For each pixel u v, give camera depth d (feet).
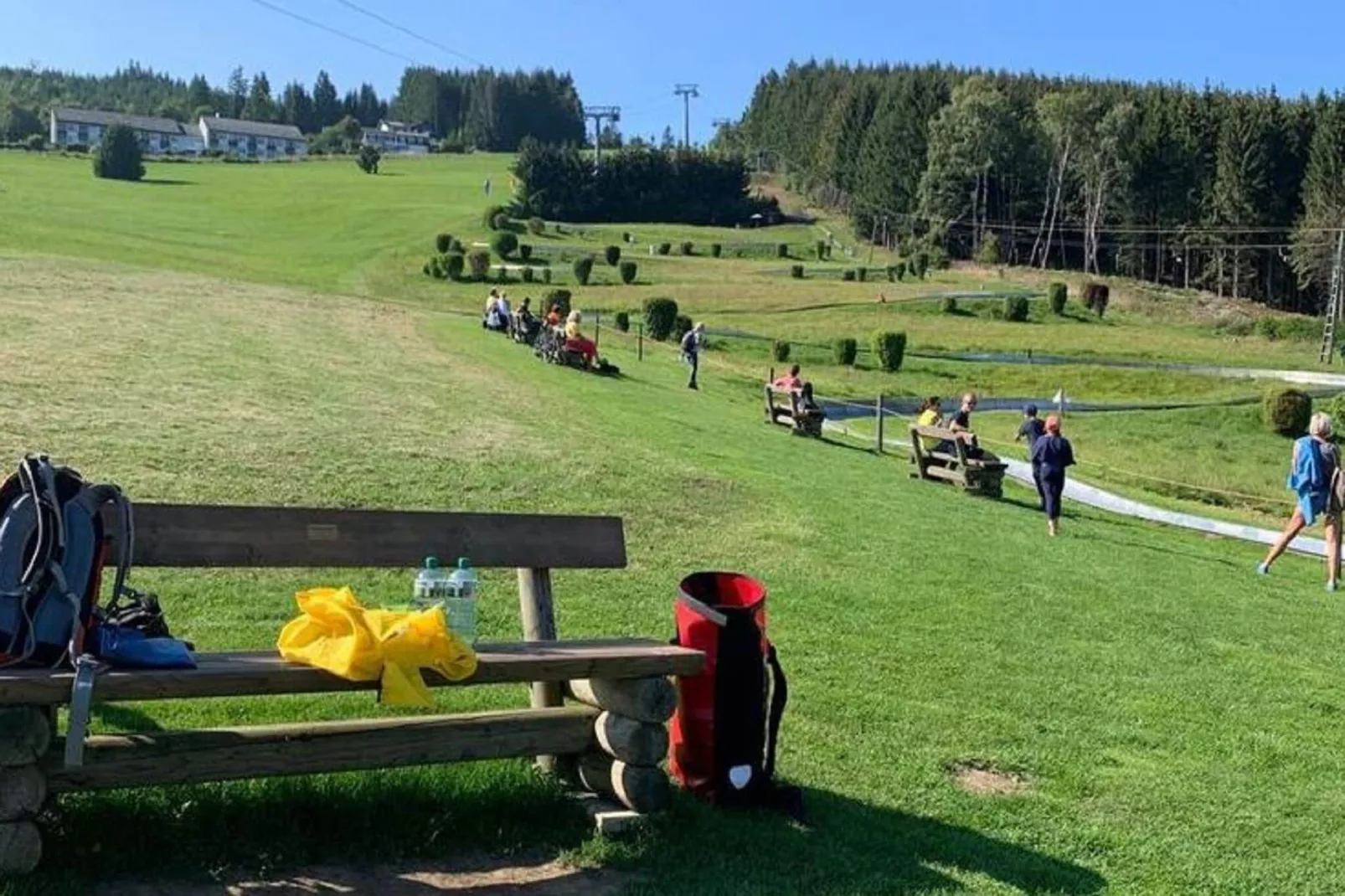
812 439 87.45
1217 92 450.71
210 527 17.90
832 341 204.54
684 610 19.51
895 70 640.99
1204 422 158.40
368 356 82.48
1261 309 337.72
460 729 17.43
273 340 82.58
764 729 19.56
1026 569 44.86
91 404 47.62
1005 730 25.27
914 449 74.28
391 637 16.24
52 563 15.01
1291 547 72.95
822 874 17.13
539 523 20.70
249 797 16.88
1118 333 253.24
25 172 382.42
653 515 44.21
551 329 105.09
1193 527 76.79
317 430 49.49
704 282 276.82
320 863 15.96
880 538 46.55
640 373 115.03
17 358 56.03
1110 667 31.81
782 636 30.48
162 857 15.34
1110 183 439.22
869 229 491.31
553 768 19.54
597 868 16.74
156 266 178.81
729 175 483.92
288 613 27.53
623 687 18.19
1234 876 19.42
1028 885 17.92
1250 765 25.23
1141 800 22.39
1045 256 449.89
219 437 45.09
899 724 24.76
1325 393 179.42
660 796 18.19
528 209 431.43
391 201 378.53
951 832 19.65
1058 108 452.76
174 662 15.55
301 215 331.36
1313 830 21.90
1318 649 38.19
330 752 16.38
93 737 15.48
